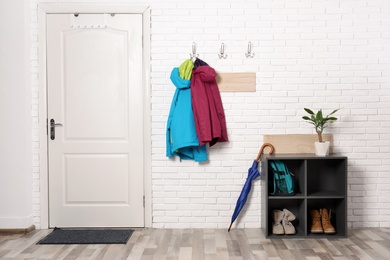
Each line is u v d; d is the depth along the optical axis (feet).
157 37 13.99
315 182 13.97
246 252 11.51
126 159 14.03
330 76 14.01
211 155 14.06
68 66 14.02
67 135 14.05
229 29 13.98
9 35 13.55
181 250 11.71
